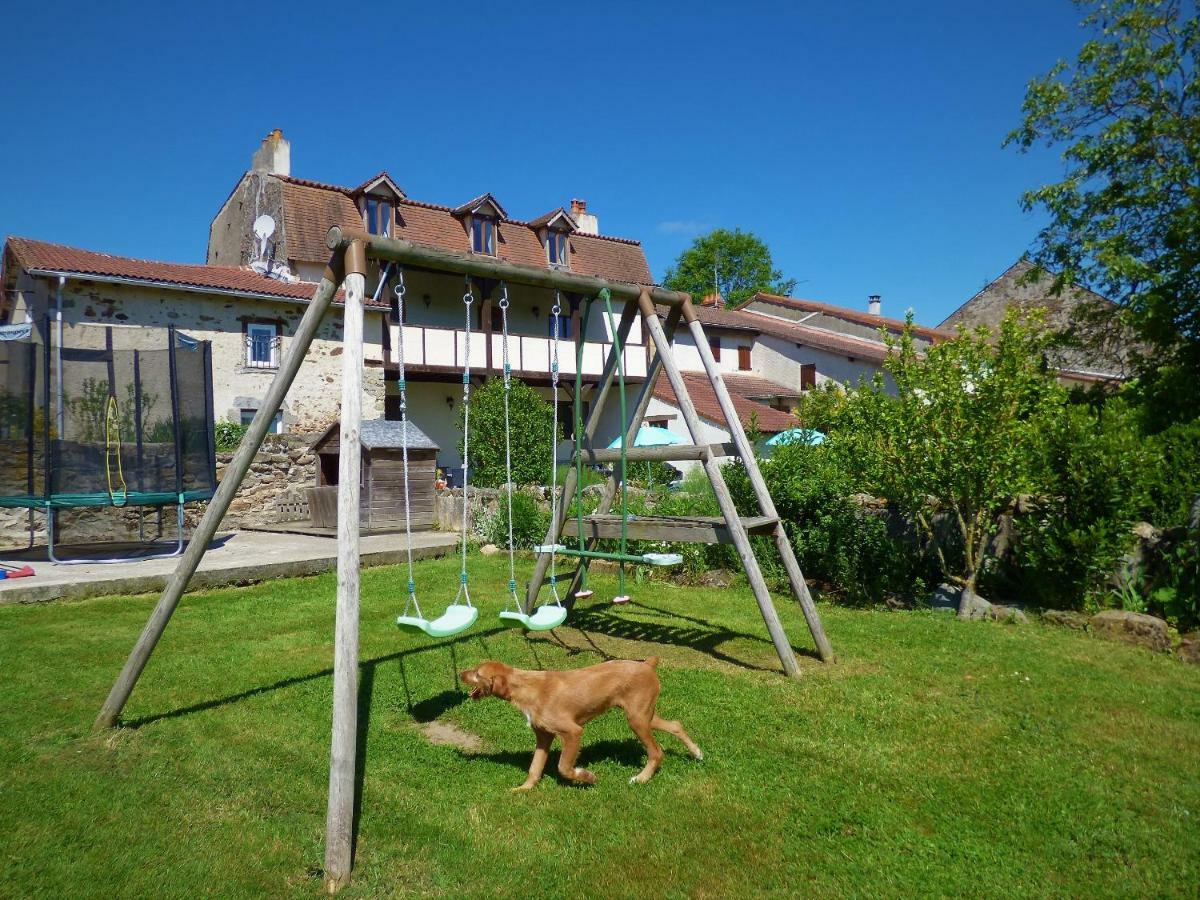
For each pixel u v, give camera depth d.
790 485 8.91
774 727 4.42
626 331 6.43
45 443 9.42
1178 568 6.57
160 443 10.39
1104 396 14.23
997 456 6.79
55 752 4.13
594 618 7.20
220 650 6.11
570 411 24.81
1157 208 15.97
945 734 4.27
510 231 25.09
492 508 12.32
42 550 10.62
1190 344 14.80
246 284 18.16
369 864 3.09
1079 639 6.22
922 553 8.20
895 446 7.32
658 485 13.27
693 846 3.18
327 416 19.20
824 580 8.67
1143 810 3.41
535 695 3.72
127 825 3.38
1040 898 2.79
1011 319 7.07
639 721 3.78
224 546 11.06
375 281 21.34
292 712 4.77
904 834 3.22
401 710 4.86
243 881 2.97
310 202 21.70
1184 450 8.31
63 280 15.32
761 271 52.81
